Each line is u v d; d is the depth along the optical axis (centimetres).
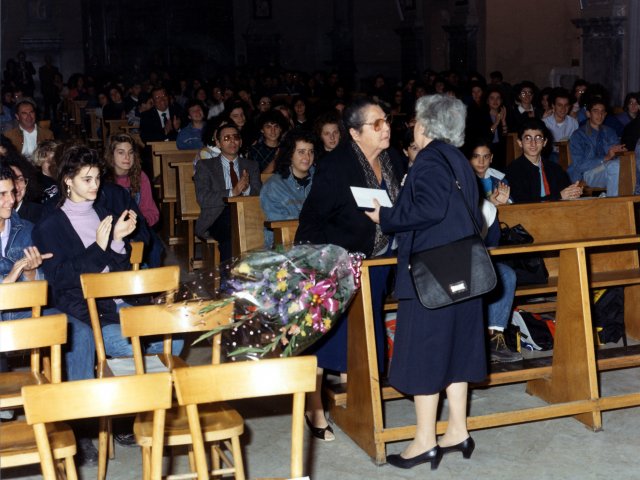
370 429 409
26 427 335
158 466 277
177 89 2031
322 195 406
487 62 1794
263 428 447
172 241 824
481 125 1112
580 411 434
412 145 524
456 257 366
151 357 409
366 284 405
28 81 2383
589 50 1516
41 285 394
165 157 886
